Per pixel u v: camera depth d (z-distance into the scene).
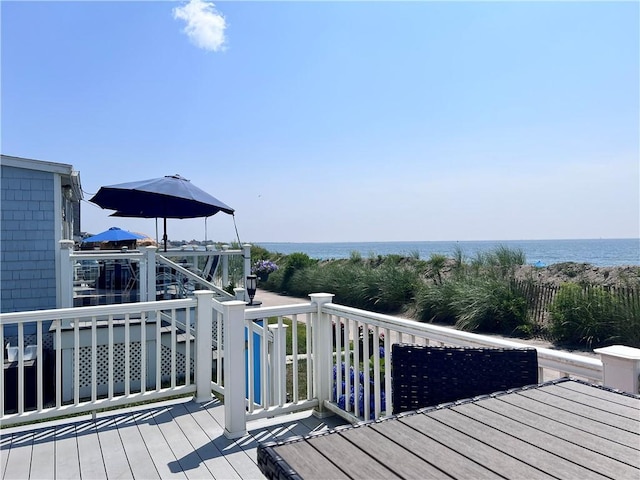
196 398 3.63
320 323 3.33
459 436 1.18
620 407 1.38
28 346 5.68
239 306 2.96
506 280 8.91
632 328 6.60
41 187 6.25
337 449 1.12
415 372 1.94
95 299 6.23
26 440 2.89
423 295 9.77
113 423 3.18
